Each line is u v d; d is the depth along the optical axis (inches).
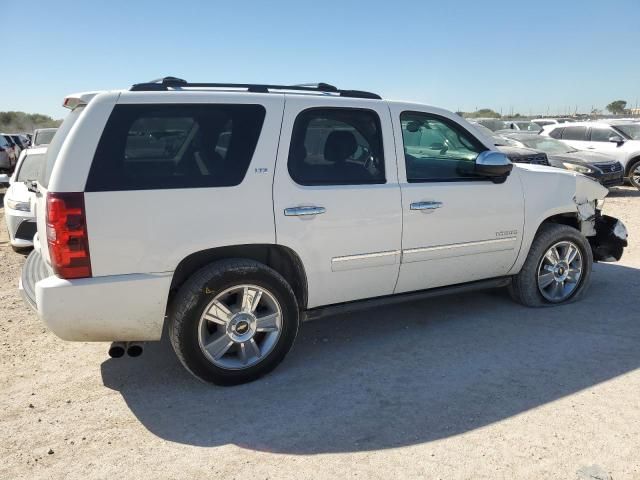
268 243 148.3
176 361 168.4
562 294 214.1
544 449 120.3
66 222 127.5
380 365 163.5
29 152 325.1
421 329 191.2
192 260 146.8
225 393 148.3
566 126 658.8
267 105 150.3
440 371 158.9
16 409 141.6
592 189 217.3
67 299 129.5
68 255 128.5
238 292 148.2
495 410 136.7
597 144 621.3
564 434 125.7
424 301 220.2
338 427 130.7
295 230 151.2
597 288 234.7
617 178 547.2
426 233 173.2
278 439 126.4
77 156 129.4
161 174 136.9
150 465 117.8
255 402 143.3
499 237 189.9
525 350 171.9
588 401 140.1
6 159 818.2
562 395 143.4
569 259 212.2
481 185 183.9
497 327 191.3
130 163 134.1
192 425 133.1
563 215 215.5
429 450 120.8
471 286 194.9
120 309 134.9
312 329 193.2
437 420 132.8
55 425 134.0
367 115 165.5
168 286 138.4
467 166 184.4
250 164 145.9
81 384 154.9
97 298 132.0
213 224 140.9
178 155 139.6
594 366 159.8
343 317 204.1
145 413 138.9
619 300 218.2
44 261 145.0
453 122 183.3
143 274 135.6
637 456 117.3
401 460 117.5
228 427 131.8
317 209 153.1
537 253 202.4
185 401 144.5
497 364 162.6
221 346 148.6
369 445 123.3
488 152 179.6
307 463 117.3
